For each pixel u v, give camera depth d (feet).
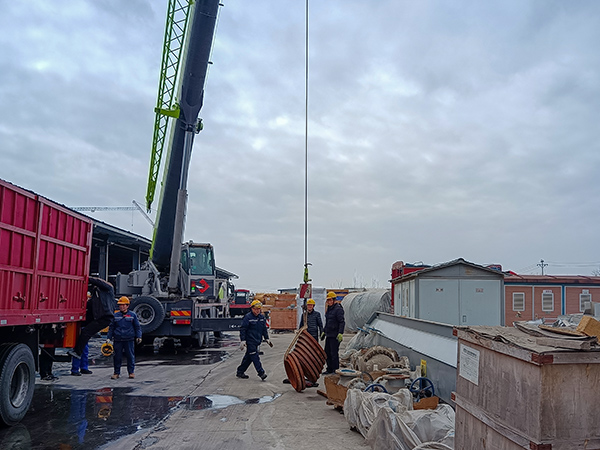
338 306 35.81
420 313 44.04
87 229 31.14
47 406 26.35
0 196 21.12
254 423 22.90
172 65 44.06
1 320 21.15
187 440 20.30
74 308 29.27
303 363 30.89
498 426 11.49
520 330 12.65
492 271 44.37
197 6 37.78
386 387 24.49
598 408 10.27
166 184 47.73
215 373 37.73
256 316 35.24
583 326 11.30
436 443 15.79
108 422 23.11
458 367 13.97
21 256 22.91
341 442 19.99
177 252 48.80
